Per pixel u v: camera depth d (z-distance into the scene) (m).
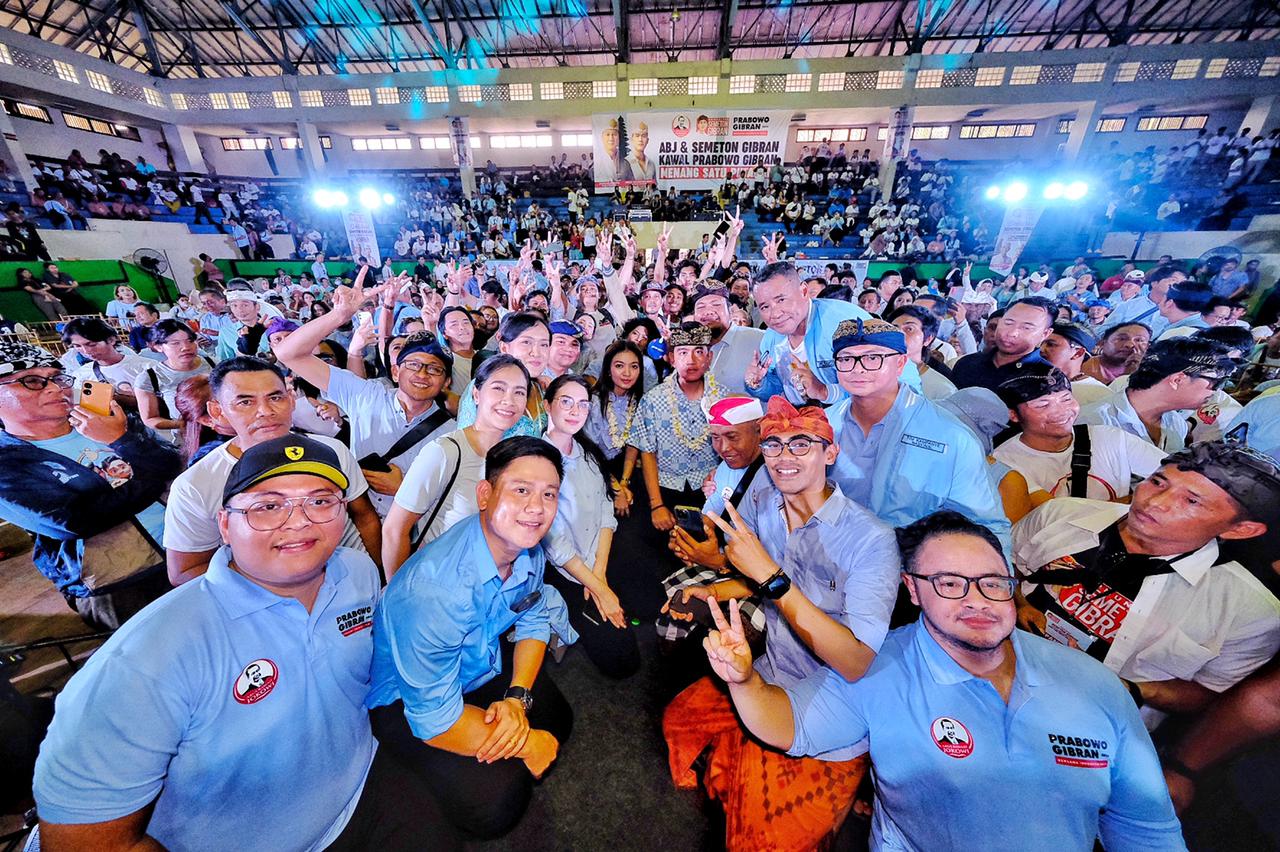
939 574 1.25
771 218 17.09
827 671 1.51
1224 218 13.45
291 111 18.52
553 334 3.20
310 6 16.67
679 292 5.96
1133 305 6.12
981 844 1.26
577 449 2.42
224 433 2.03
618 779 1.92
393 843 1.48
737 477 2.25
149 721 1.06
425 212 18.36
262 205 18.72
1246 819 1.33
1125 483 2.05
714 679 2.07
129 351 4.44
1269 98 16.17
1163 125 18.84
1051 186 8.88
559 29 18.03
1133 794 1.23
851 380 1.89
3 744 1.62
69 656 2.34
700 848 1.70
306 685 1.28
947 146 20.81
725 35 16.39
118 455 2.24
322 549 1.23
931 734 1.33
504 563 1.55
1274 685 1.30
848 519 1.62
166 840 1.20
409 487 1.92
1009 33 16.75
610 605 2.27
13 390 1.95
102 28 16.55
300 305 10.88
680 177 17.88
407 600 1.38
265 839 1.29
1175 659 1.50
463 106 18.28
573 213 18.12
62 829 1.01
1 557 3.30
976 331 6.21
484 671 1.83
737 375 3.65
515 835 1.73
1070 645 1.72
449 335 3.51
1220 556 1.38
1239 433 2.26
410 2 16.53
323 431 2.83
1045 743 1.25
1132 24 16.75
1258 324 7.54
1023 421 2.20
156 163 19.39
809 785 1.58
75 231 13.04
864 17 16.98
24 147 15.60
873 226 16.42
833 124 20.14
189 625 1.15
